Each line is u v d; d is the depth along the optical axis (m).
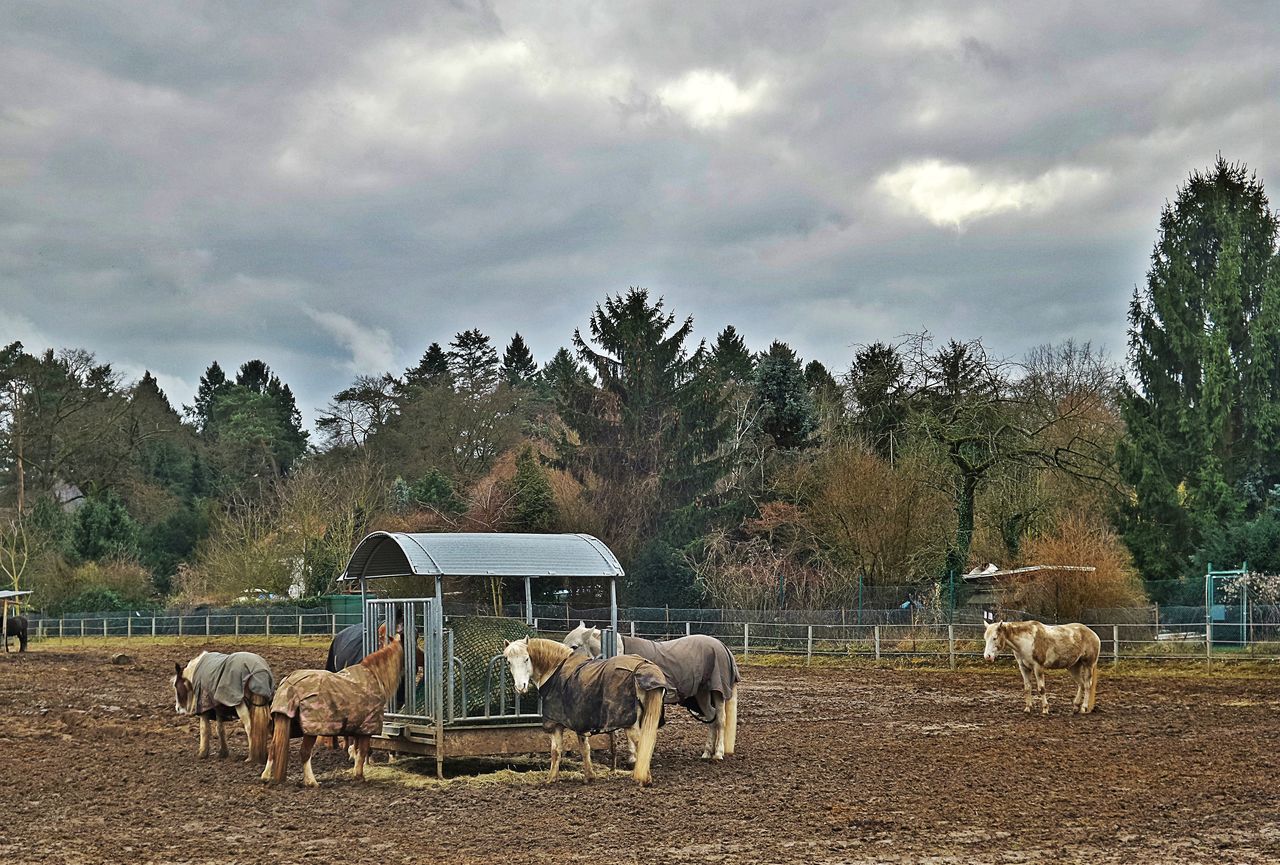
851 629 38.56
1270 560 40.38
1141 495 44.56
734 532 52.72
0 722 24.06
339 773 16.67
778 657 38.59
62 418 77.81
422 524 57.44
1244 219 50.28
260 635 57.34
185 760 18.31
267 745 17.55
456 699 16.55
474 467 79.19
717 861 11.27
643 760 15.48
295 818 13.59
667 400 56.62
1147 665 33.56
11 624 50.09
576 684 15.38
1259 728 20.89
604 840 12.24
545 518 52.69
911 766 16.88
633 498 54.59
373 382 91.50
